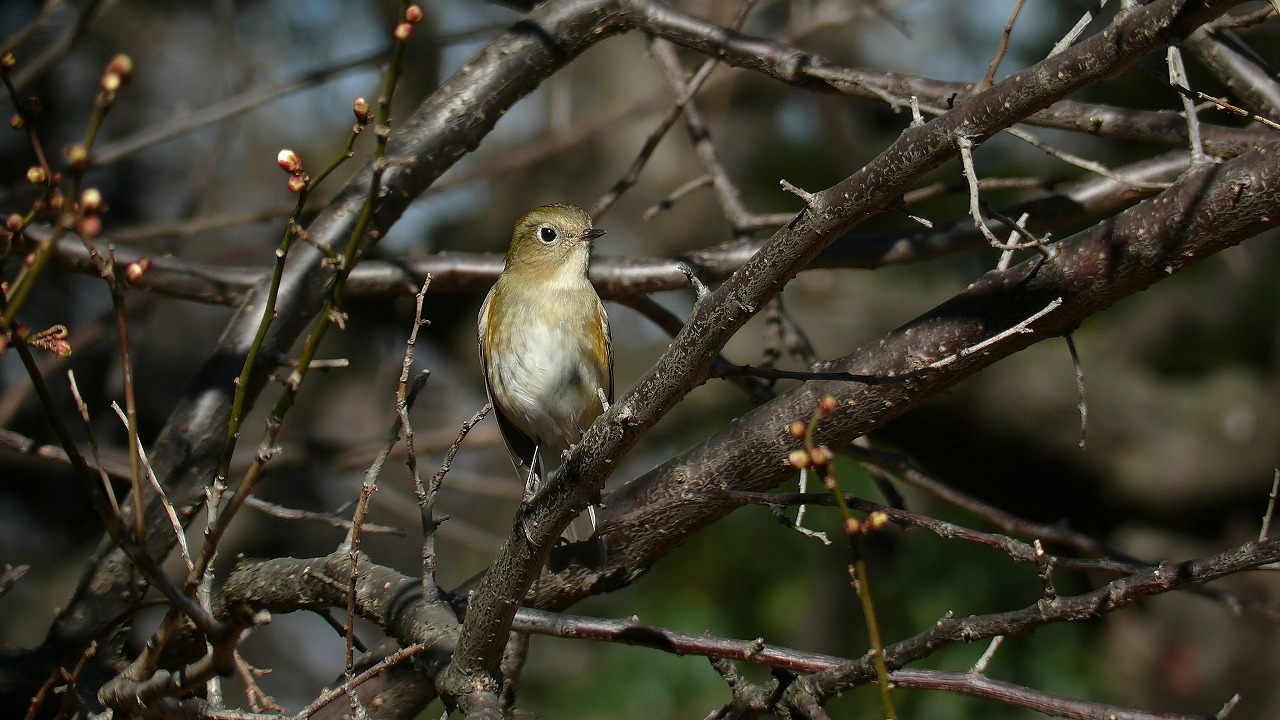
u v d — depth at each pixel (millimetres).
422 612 6039
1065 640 11430
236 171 15359
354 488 15055
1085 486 13648
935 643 5383
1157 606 12836
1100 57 4289
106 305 13352
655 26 8109
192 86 15102
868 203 4531
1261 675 12555
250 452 11188
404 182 7969
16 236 4199
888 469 8219
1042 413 13461
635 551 7086
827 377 4855
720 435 7000
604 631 6102
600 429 5051
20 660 7090
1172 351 14180
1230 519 13461
